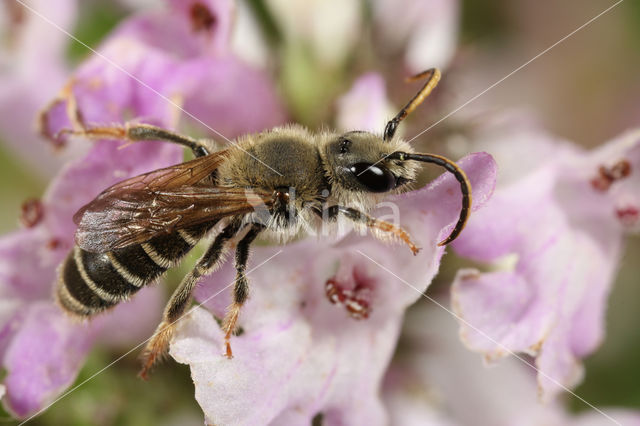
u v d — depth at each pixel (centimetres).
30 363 6
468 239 6
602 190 6
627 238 7
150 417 6
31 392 6
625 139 6
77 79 6
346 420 5
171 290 6
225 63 6
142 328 6
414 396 6
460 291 5
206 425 5
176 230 5
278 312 5
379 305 6
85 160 6
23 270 6
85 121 6
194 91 6
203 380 5
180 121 6
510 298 5
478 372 6
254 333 5
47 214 6
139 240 5
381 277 6
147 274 6
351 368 6
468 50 7
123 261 6
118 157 6
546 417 6
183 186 5
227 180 5
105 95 6
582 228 6
